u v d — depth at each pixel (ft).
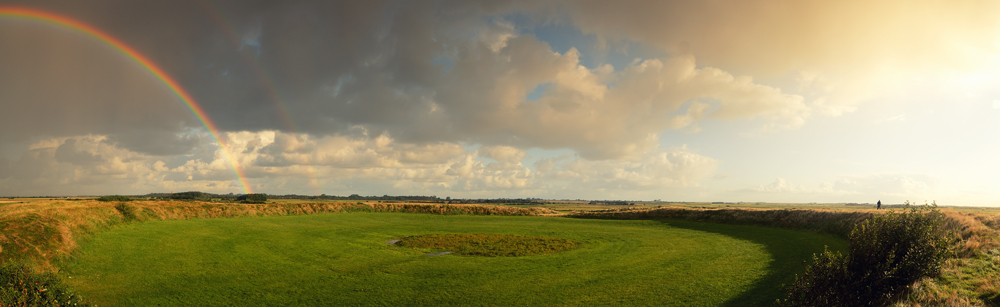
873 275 41.52
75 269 89.76
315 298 70.85
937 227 43.14
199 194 550.77
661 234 160.66
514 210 291.79
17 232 94.07
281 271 92.89
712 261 95.61
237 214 212.23
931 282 46.47
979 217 84.28
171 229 149.28
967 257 59.47
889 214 44.70
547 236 159.94
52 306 42.52
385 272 91.56
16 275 42.06
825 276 41.98
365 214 258.16
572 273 87.15
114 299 70.95
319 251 120.78
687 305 61.21
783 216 177.37
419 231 179.52
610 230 181.06
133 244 116.57
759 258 97.14
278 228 176.14
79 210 131.54
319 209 253.85
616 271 87.86
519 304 65.10
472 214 279.49
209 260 103.55
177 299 70.95
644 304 62.64
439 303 66.95
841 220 139.85
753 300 61.52
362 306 66.08
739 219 197.16
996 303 41.47
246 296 72.43
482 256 113.29
